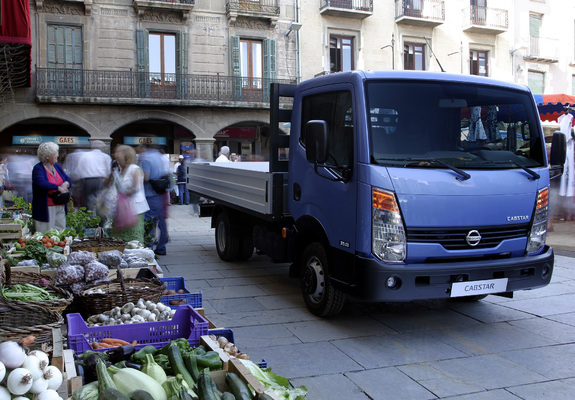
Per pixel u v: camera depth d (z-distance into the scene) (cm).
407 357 449
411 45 2758
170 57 2381
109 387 226
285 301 624
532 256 508
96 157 1074
